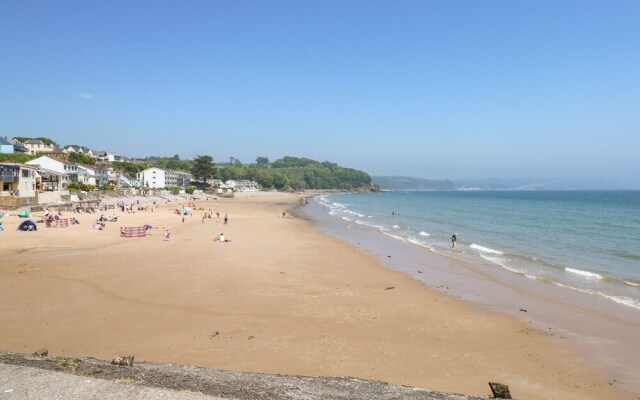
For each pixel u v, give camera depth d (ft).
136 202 318.24
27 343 48.91
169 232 150.20
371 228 193.57
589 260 112.16
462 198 641.40
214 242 131.64
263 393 26.94
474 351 50.11
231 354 47.14
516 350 50.57
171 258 102.12
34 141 393.09
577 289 80.33
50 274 81.15
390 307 66.95
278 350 48.70
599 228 191.11
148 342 50.08
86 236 134.82
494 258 115.03
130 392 24.02
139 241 128.98
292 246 128.06
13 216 176.35
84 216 195.11
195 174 553.23
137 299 67.26
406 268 100.07
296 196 646.33
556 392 40.24
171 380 27.76
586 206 389.80
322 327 57.00
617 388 41.32
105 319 57.77
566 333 56.54
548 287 82.17
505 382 42.11
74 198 246.68
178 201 386.73
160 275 83.61
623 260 112.16
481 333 56.24
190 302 66.49
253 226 185.68
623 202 475.72
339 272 92.17
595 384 42.11
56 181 250.57
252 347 49.34
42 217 177.17
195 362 44.62
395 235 167.12
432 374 43.52
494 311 66.18
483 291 78.84
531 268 101.40
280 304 66.74
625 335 55.83
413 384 40.91
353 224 213.05
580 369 45.55
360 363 45.80
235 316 60.54
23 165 215.10
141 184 453.58
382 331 56.18
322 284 80.48
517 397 39.06
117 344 49.21
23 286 72.43
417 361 46.83
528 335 55.62
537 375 43.88
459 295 75.77
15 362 28.99
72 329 53.78
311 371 43.29
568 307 68.64
